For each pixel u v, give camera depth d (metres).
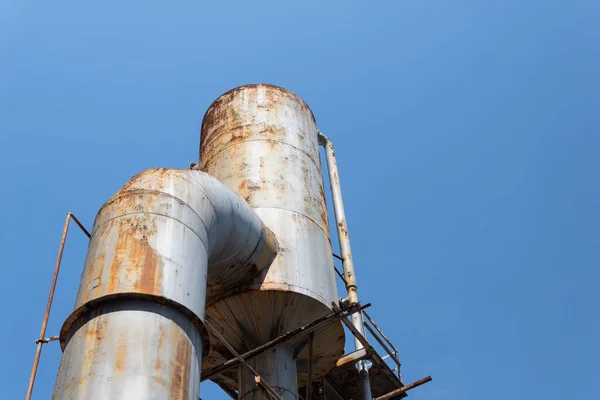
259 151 14.92
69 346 8.34
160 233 9.39
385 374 15.12
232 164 14.75
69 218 10.55
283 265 12.86
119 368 7.85
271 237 12.95
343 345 13.65
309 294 12.68
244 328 12.78
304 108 16.77
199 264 9.64
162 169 10.52
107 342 8.09
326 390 15.50
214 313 12.77
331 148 18.53
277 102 16.22
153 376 7.91
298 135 15.76
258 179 14.32
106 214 9.66
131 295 8.55
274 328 12.76
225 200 11.31
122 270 8.80
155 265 8.94
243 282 12.58
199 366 8.73
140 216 9.52
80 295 8.75
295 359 13.05
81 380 7.81
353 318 15.34
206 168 15.26
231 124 15.70
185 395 8.14
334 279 13.92
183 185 10.38
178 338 8.51
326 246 14.14
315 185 15.05
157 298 8.60
